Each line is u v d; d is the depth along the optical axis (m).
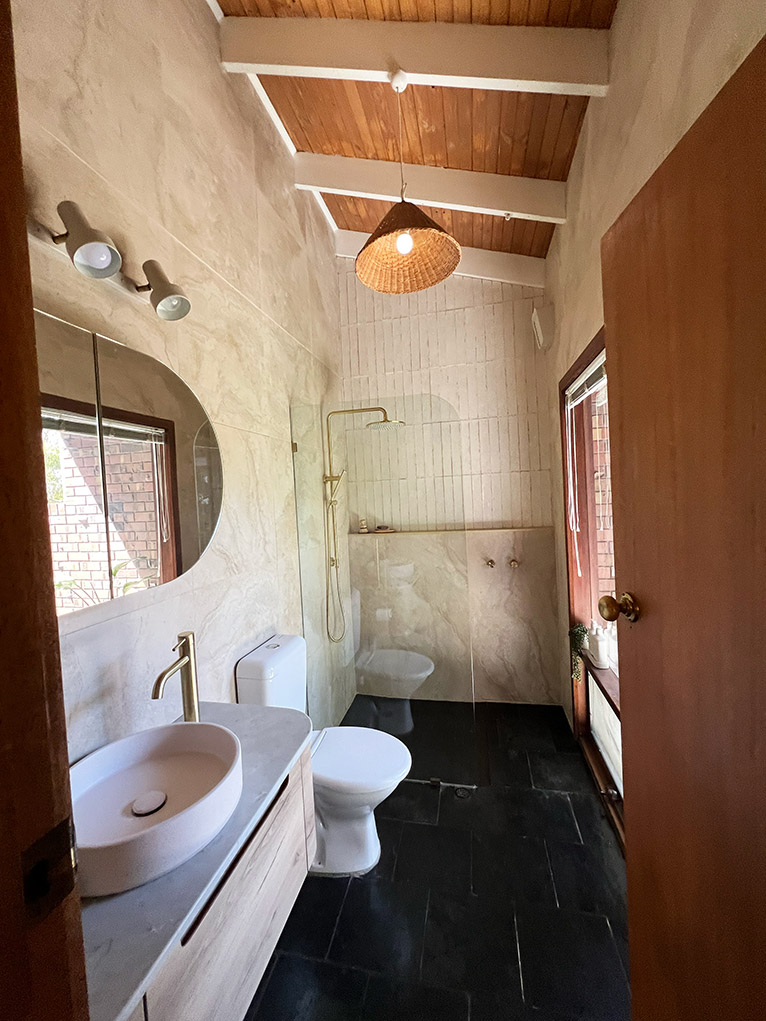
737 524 0.63
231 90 1.56
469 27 1.35
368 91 1.61
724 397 0.65
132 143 1.08
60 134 0.89
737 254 0.60
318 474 2.28
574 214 1.79
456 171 1.97
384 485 2.61
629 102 1.17
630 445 0.96
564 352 2.10
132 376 1.06
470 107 1.59
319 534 2.27
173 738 0.97
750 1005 0.61
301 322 2.17
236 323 1.56
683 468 0.76
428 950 1.25
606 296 1.06
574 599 2.23
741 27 0.69
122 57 1.06
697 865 0.75
